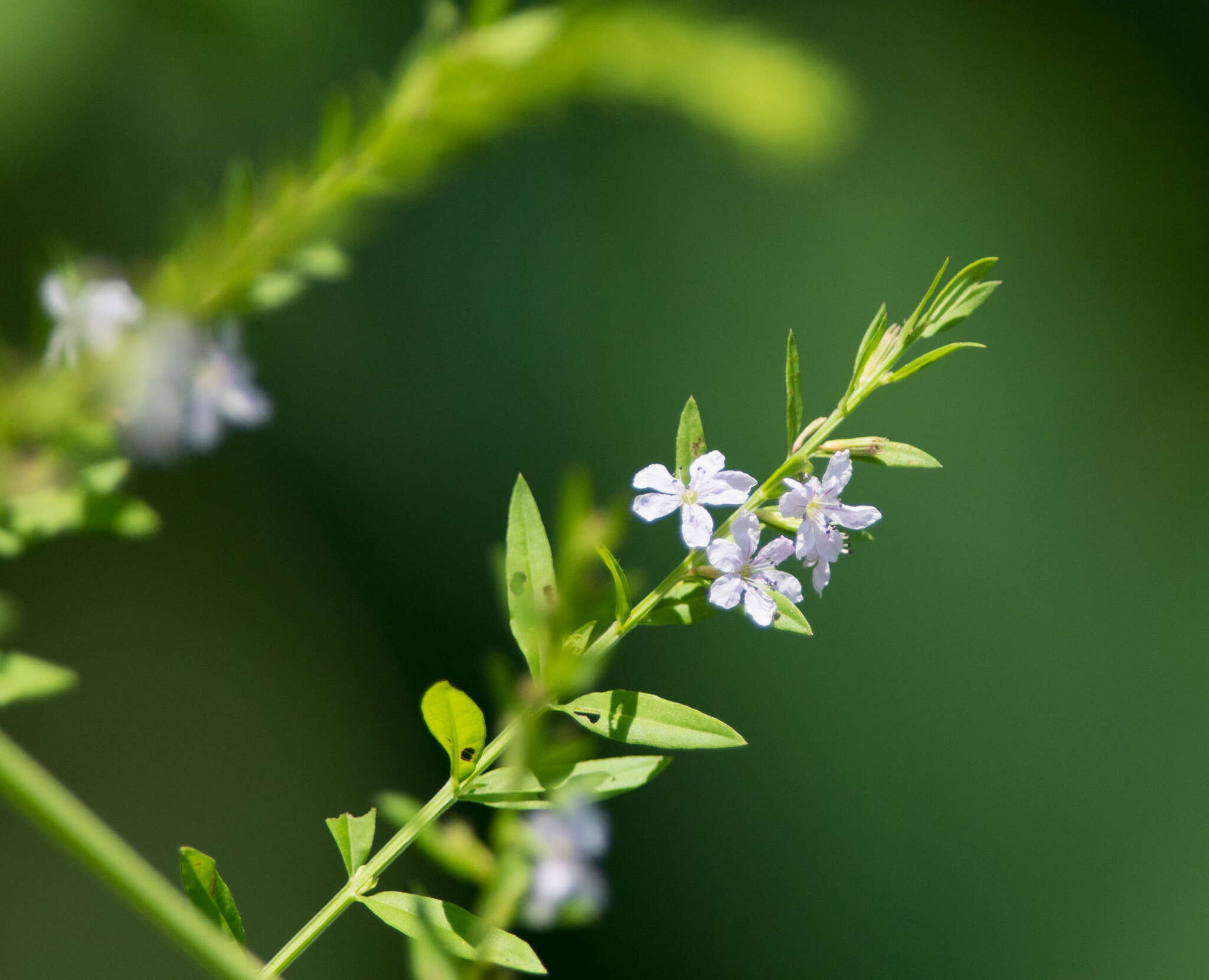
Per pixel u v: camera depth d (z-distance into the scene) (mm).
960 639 860
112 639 703
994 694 859
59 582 690
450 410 800
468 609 790
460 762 332
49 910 686
